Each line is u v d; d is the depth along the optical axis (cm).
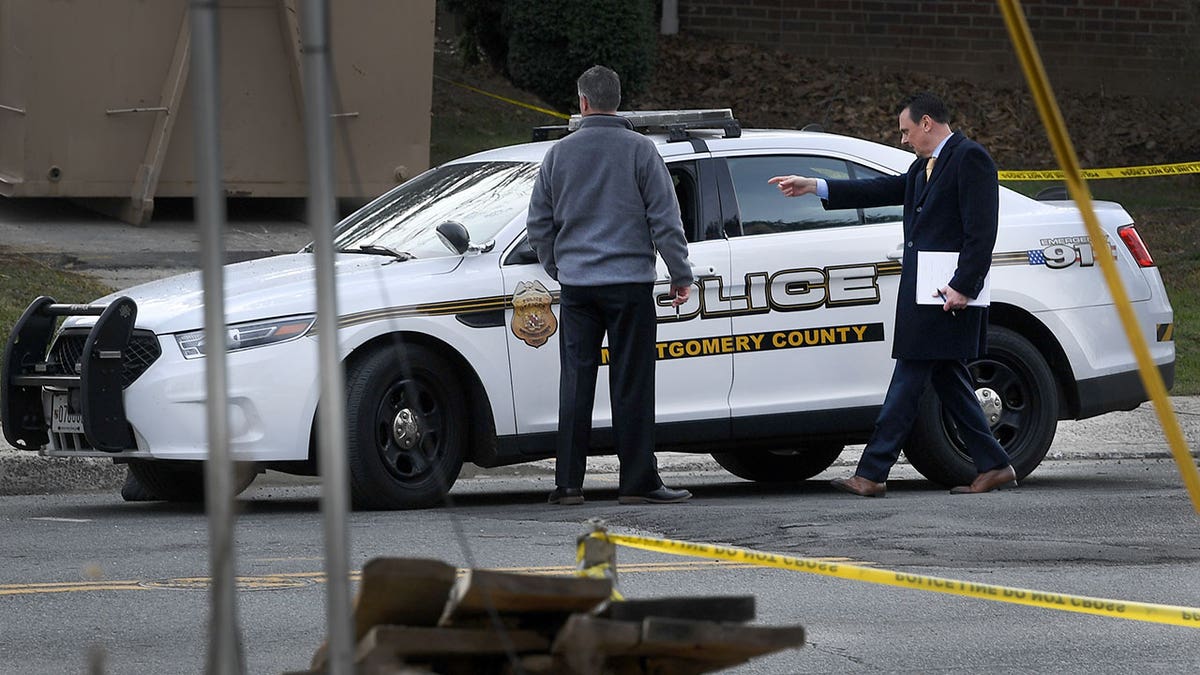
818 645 1267
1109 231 2250
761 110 4722
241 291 1873
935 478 2148
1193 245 3966
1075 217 2216
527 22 3912
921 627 1336
